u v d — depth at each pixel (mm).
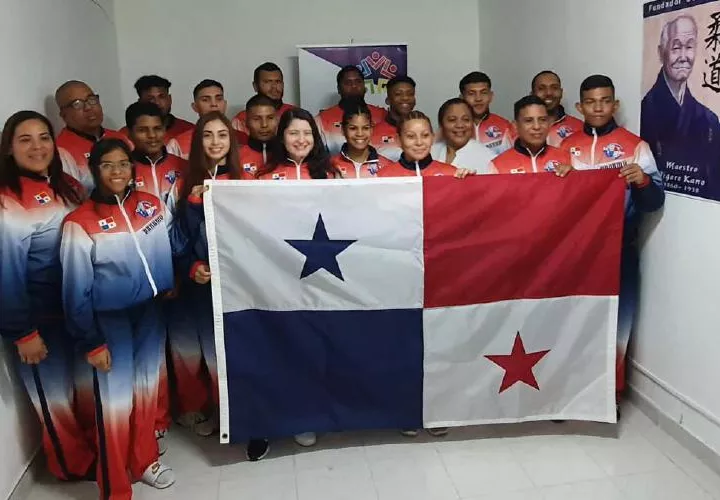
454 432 2885
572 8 3680
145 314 2455
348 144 3068
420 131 2832
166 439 2920
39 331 2389
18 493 2467
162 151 3033
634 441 2771
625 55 3049
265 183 2490
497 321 2648
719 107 2379
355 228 2537
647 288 2936
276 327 2566
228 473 2639
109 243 2264
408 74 5422
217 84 3744
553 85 3496
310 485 2531
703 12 2422
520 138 2973
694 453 2646
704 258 2533
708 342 2545
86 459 2588
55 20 3434
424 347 2633
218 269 2506
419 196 2543
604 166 2879
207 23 5113
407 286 2582
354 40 5297
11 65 2719
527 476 2539
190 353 2898
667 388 2812
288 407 2621
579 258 2633
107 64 4703
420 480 2539
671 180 2697
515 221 2592
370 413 2670
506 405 2711
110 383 2326
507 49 4793
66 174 2676
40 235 2324
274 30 5188
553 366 2703
